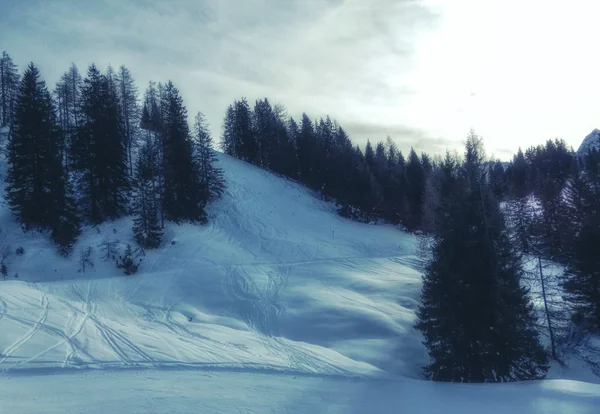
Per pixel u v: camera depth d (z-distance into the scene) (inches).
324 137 2888.8
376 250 1659.7
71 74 2097.7
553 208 1414.9
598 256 896.9
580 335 868.0
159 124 1989.4
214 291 1071.0
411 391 440.8
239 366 529.3
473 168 674.2
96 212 1400.1
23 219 1259.2
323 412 365.1
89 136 1441.9
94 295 964.0
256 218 1800.0
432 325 659.4
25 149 1272.1
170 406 368.8
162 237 1403.8
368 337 836.0
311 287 1126.4
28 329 623.8
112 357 531.8
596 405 384.8
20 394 395.2
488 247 620.4
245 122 2827.3
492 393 431.8
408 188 2301.9
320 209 2186.3
